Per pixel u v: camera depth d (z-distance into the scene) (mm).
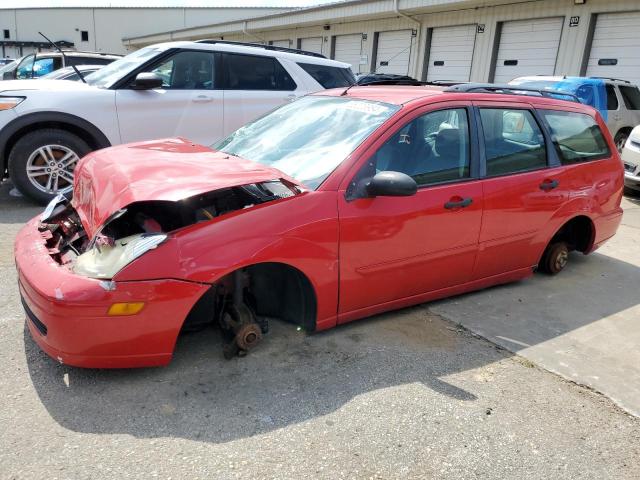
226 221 2729
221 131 6570
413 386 2912
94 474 2156
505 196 3848
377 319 3658
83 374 2785
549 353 3398
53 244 3014
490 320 3795
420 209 3359
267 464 2277
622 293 4500
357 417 2619
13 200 6273
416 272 3496
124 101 5961
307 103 4023
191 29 31234
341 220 3025
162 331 2607
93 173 3215
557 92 4785
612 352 3473
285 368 2980
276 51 7000
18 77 12086
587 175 4527
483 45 14602
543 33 13266
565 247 4727
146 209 2984
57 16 44469
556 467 2402
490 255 3922
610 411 2846
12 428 2379
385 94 3744
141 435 2391
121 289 2480
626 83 11156
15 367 2818
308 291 3088
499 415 2732
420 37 16406
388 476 2270
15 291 3734
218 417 2545
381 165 3256
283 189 2980
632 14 11586
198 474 2193
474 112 3775
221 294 3020
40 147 5734
